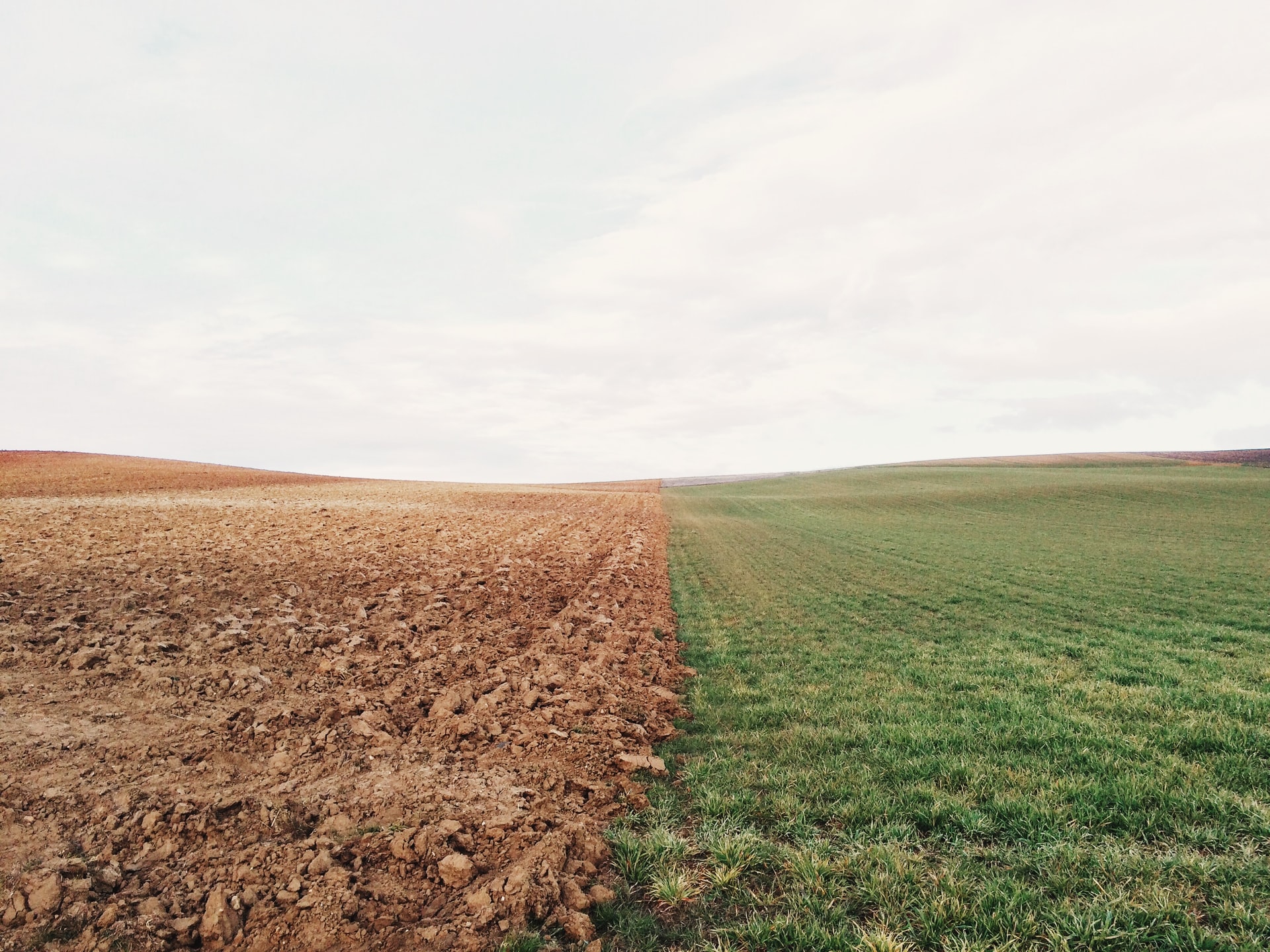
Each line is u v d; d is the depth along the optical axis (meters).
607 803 5.54
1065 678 8.54
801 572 19.67
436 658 9.90
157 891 4.24
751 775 5.89
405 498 47.44
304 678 8.86
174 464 70.06
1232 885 3.85
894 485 66.50
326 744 6.72
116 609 11.58
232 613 11.77
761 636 11.83
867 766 5.93
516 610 13.42
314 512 32.22
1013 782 5.40
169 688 8.28
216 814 5.18
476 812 5.22
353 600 13.24
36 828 4.99
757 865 4.43
